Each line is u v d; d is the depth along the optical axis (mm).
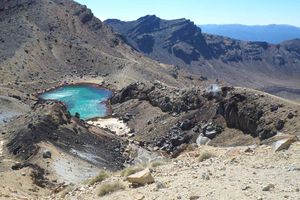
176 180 23734
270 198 17750
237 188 19906
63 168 120375
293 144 27688
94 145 163250
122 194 23453
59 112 170125
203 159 29281
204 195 19609
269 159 25672
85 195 26672
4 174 80875
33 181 85250
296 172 21812
